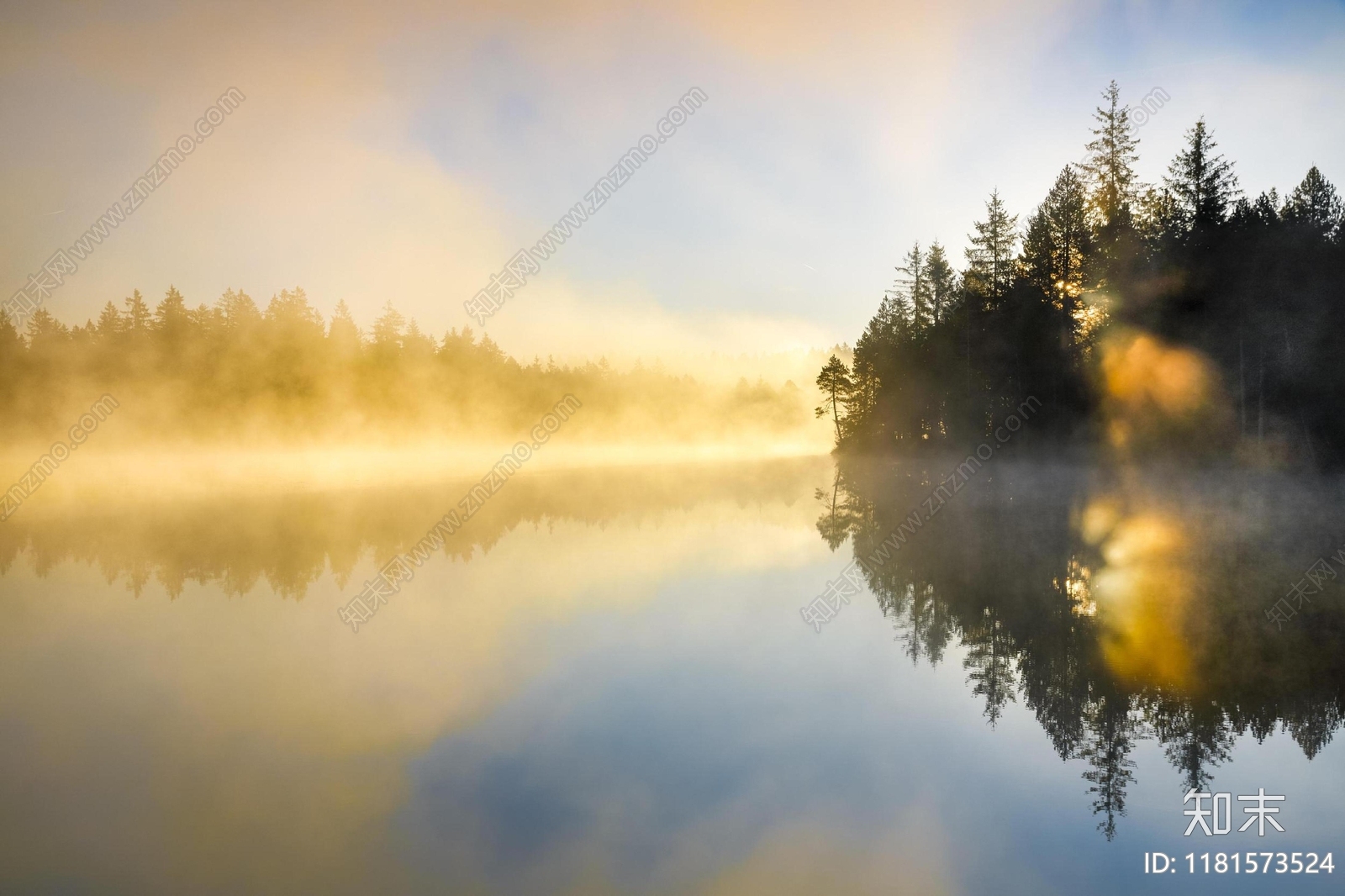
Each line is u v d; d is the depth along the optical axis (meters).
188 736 6.82
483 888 4.46
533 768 6.12
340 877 4.56
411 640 9.91
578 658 9.03
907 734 6.75
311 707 7.54
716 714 7.22
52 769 6.16
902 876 4.60
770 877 4.54
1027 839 5.00
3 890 4.49
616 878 4.56
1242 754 6.29
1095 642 9.32
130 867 4.71
